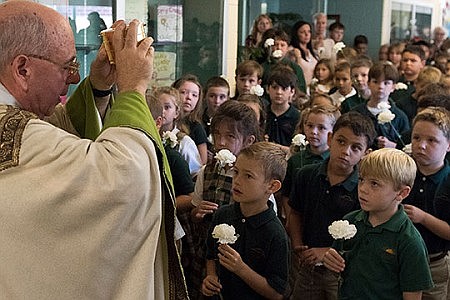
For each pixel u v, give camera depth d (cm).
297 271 276
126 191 128
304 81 569
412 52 565
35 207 127
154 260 137
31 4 137
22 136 130
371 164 214
